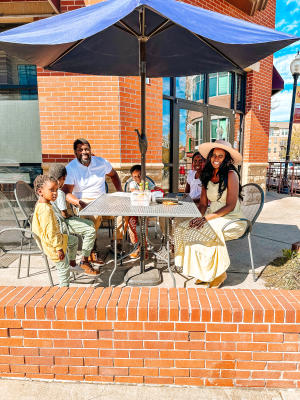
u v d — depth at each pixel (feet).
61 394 5.48
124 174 16.02
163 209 7.91
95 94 15.28
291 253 11.18
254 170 26.27
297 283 8.88
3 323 5.54
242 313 5.28
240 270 10.49
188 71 12.78
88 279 9.80
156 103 17.19
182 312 5.31
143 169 9.36
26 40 5.95
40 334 5.56
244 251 12.64
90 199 11.78
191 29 5.84
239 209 9.83
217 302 5.53
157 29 9.13
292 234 15.35
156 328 5.41
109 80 15.19
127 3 6.39
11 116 16.39
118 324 5.43
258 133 25.94
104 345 5.55
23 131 16.49
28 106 16.29
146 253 11.48
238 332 5.37
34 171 16.70
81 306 5.41
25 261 11.48
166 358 5.55
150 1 6.20
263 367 5.50
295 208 23.27
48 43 5.81
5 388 5.58
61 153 15.67
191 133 21.21
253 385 5.60
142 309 5.34
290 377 5.53
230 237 9.34
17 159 16.72
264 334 5.36
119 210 7.61
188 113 20.72
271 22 23.73
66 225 9.19
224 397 5.45
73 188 11.75
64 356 5.63
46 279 9.71
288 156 35.86
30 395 5.45
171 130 19.86
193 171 13.32
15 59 15.90
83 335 5.51
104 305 5.44
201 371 5.57
